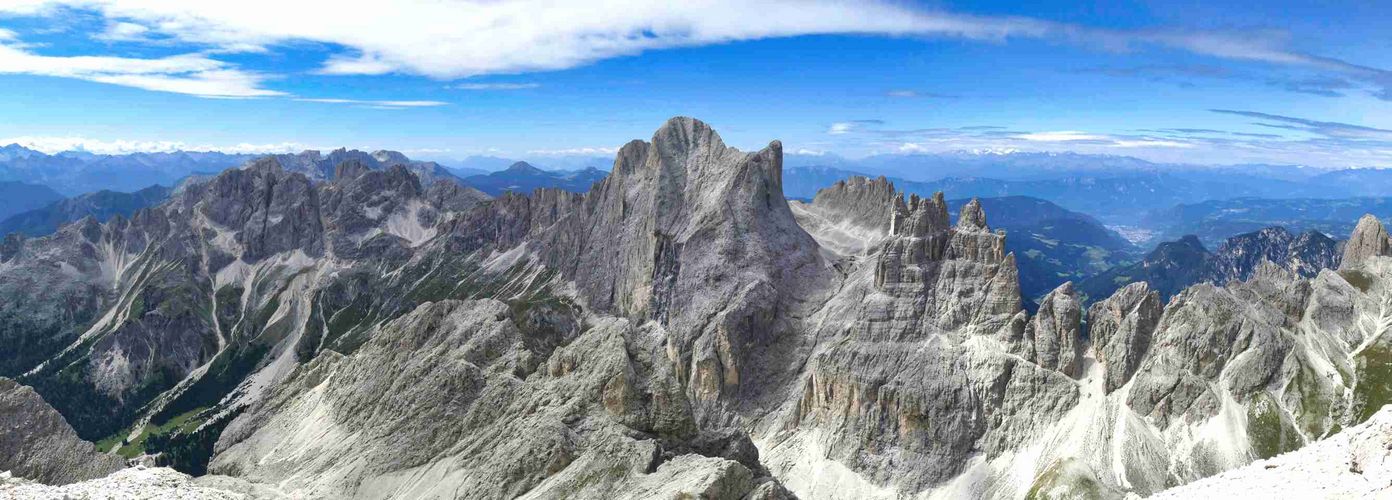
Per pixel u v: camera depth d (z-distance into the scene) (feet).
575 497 382.42
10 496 263.08
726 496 340.18
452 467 469.98
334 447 563.07
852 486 650.02
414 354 652.48
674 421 448.65
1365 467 177.88
